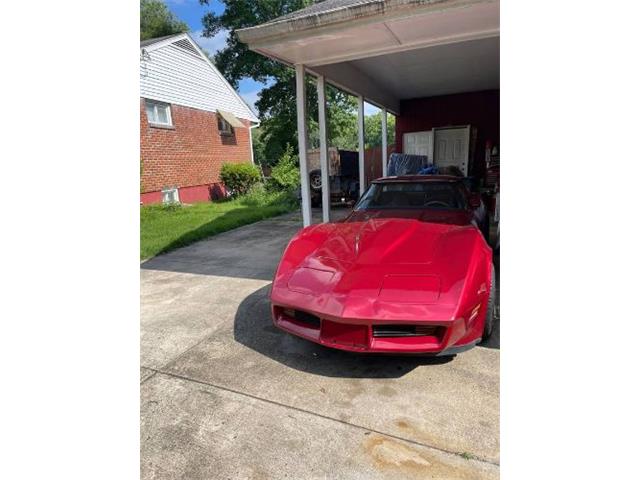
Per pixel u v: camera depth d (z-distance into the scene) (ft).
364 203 13.66
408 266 7.72
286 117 67.00
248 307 11.60
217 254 18.88
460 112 32.83
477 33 12.21
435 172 28.19
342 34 11.94
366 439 5.93
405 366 7.89
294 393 7.19
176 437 6.17
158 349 9.13
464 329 7.04
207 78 43.32
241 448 5.88
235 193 44.80
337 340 7.29
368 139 134.21
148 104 35.60
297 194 39.45
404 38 12.47
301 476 5.31
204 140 42.91
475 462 5.38
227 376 7.86
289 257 9.13
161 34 100.12
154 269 16.52
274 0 62.95
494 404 6.63
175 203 35.04
